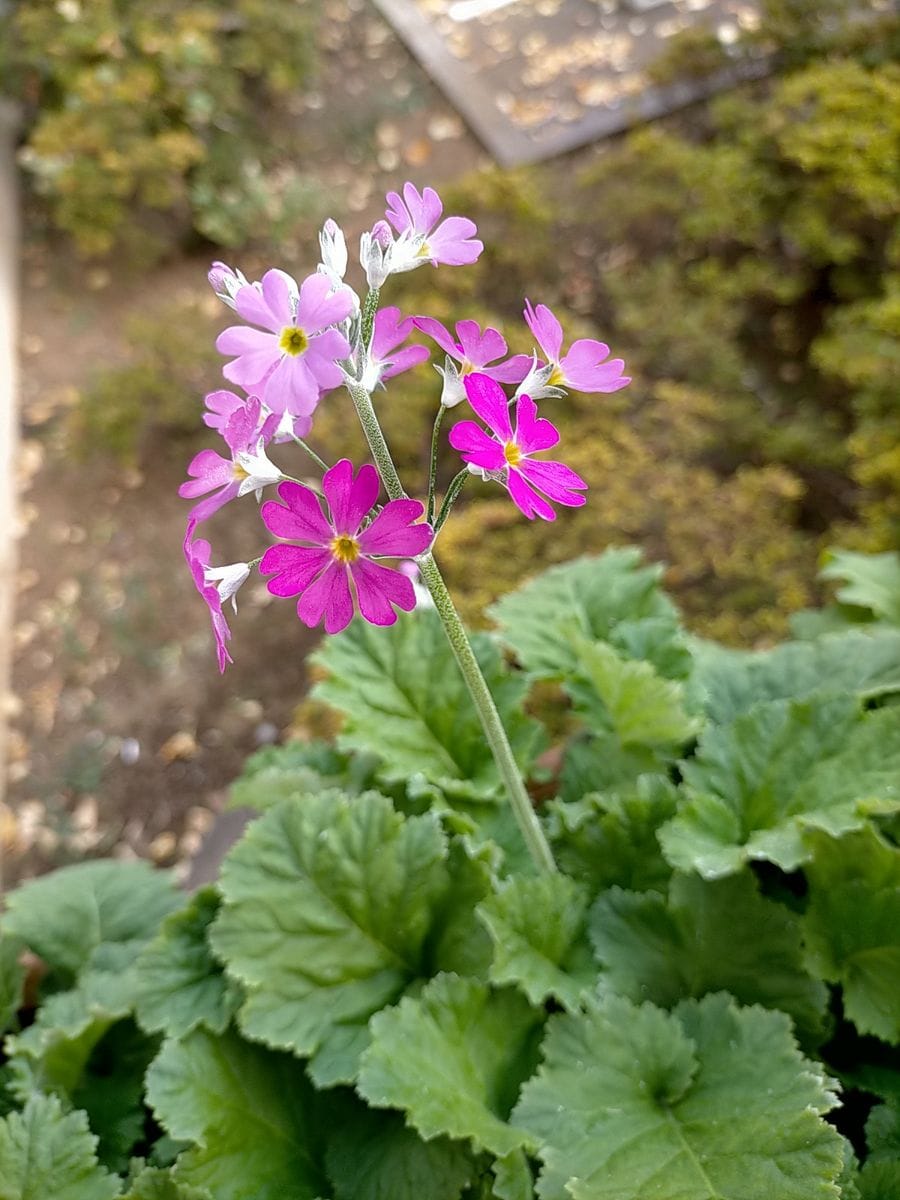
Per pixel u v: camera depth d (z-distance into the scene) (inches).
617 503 17.0
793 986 8.4
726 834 8.8
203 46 28.1
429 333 6.0
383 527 5.3
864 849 8.4
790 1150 7.1
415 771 9.7
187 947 9.2
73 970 10.3
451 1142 8.0
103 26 28.6
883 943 8.5
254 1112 8.5
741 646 15.5
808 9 24.6
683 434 18.6
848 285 20.6
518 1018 8.6
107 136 26.7
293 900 8.8
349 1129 8.5
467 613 15.5
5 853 18.1
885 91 21.0
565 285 23.8
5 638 21.0
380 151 29.8
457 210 23.2
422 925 8.9
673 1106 7.8
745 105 23.3
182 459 23.2
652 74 26.8
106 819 18.3
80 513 23.0
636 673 9.0
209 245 28.1
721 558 16.5
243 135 29.5
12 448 24.1
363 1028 8.6
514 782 8.1
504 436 5.6
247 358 4.8
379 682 10.0
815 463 18.7
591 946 8.9
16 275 28.1
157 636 20.7
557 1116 7.7
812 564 16.8
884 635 10.1
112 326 26.6
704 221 21.5
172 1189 7.9
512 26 32.5
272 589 5.3
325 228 5.9
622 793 9.8
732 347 20.5
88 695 20.1
